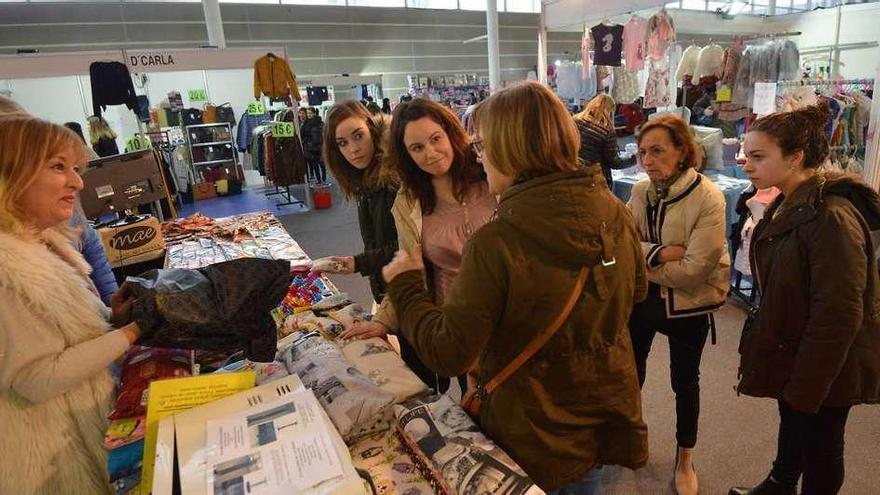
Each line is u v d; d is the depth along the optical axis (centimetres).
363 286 412
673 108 508
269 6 979
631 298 94
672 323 170
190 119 789
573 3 487
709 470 193
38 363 87
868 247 120
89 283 111
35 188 90
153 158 312
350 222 630
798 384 123
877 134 292
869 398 127
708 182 161
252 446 80
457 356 82
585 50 528
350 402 104
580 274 83
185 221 321
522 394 89
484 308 81
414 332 90
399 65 1136
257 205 763
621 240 89
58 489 96
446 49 1186
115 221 276
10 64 500
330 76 1026
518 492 82
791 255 126
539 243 80
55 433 94
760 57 467
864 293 121
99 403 100
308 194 709
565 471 93
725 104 490
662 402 237
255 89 628
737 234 229
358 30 1074
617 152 340
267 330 114
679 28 847
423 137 134
